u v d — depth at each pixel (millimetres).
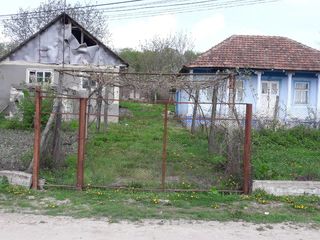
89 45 24641
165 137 9664
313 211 8344
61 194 8836
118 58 24016
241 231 6918
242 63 22938
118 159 12781
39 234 6332
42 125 14852
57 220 7117
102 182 10039
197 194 9250
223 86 16125
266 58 23531
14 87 22844
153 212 7809
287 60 23578
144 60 48375
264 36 25406
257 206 8570
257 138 16703
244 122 10805
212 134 13812
